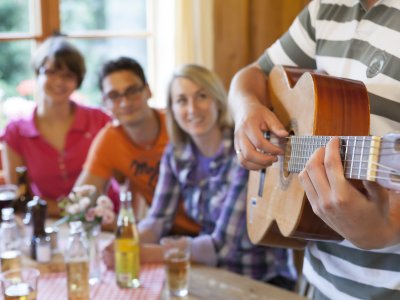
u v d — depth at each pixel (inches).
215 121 85.4
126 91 98.5
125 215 72.0
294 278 86.9
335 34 51.1
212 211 85.8
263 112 53.1
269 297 66.2
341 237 48.4
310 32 56.1
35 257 79.9
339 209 37.9
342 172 37.4
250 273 82.2
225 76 125.4
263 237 57.4
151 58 137.3
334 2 52.0
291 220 49.5
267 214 56.3
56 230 82.2
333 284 50.9
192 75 85.4
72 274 65.8
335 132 45.4
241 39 124.0
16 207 94.9
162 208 90.8
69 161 114.3
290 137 49.8
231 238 80.4
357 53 48.3
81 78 112.5
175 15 127.1
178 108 86.1
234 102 58.3
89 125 116.3
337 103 45.5
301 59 57.9
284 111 54.4
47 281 73.2
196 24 125.5
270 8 124.0
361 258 47.9
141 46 138.6
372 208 37.5
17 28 130.6
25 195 96.0
